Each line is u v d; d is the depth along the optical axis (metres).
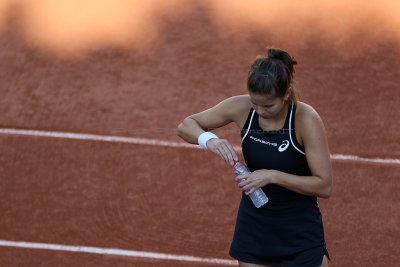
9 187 19.97
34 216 19.02
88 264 17.48
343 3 27.36
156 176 20.34
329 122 22.25
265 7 27.33
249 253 12.51
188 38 26.16
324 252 12.36
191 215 18.98
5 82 24.19
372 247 18.03
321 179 11.20
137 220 18.88
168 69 24.77
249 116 11.60
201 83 24.09
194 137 12.11
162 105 23.16
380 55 25.19
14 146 21.45
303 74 24.28
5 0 27.92
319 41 25.81
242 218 12.58
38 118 22.61
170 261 17.53
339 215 18.98
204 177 20.28
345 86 23.78
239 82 24.14
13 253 17.84
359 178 20.16
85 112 22.86
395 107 22.89
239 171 11.46
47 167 20.69
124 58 25.34
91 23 26.97
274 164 11.38
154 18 27.14
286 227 11.98
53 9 27.72
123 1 27.94
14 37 26.41
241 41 25.94
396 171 20.45
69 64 25.11
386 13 26.91
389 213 19.06
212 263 17.48
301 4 27.38
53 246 18.08
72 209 19.23
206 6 27.55
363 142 21.48
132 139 21.70
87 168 20.67
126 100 23.39
